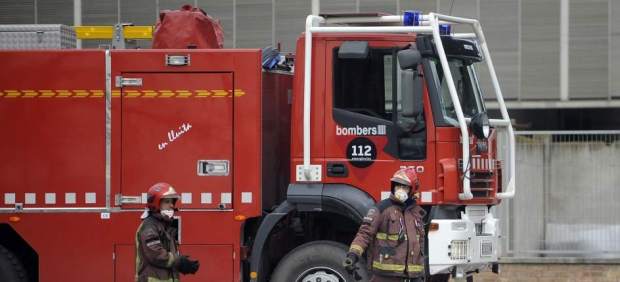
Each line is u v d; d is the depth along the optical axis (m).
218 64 36.84
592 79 64.38
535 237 51.25
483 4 64.75
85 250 37.06
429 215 35.94
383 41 36.44
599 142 51.03
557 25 64.50
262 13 65.00
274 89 39.31
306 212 37.62
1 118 37.41
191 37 38.03
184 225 36.75
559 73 64.56
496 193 38.53
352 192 36.25
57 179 37.19
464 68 38.03
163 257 28.80
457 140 36.00
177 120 36.91
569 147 51.25
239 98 36.75
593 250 50.88
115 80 37.09
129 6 64.62
